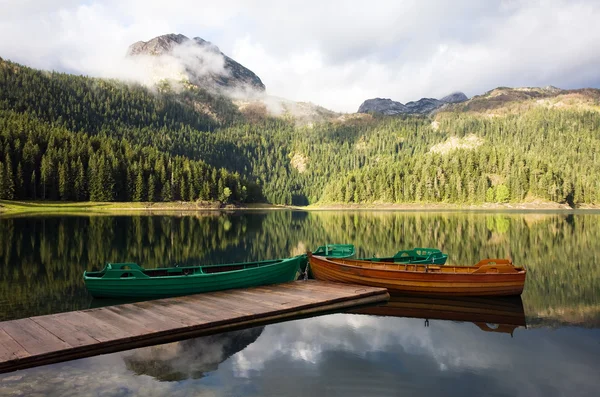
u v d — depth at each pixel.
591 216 103.94
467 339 12.77
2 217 79.06
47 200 120.56
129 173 139.88
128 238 44.88
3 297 19.02
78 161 128.12
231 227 67.69
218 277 19.00
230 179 176.75
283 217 112.81
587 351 11.73
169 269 20.44
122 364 10.45
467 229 61.50
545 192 165.62
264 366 10.37
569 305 17.59
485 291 19.08
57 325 13.05
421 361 10.83
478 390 9.18
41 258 30.00
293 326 14.16
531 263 29.19
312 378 9.64
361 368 10.30
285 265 22.03
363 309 16.92
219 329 13.47
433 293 19.25
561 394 9.03
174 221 79.12
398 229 63.41
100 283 18.19
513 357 11.23
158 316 14.11
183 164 164.12
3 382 9.21
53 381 9.30
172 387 9.05
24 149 124.75
